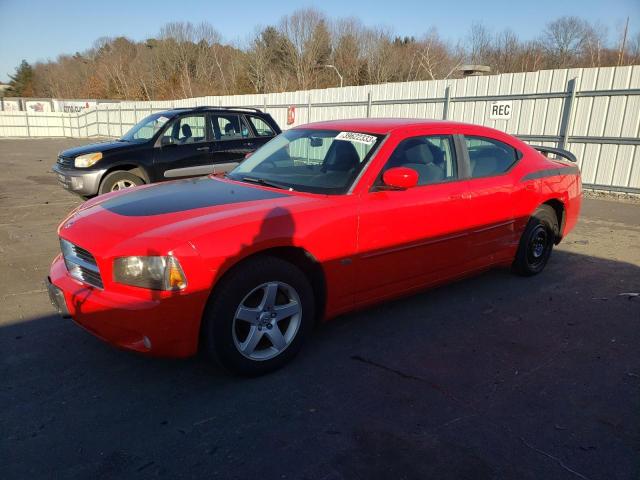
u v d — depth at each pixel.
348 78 52.06
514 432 2.64
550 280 5.09
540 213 5.00
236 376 3.11
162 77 62.31
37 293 4.56
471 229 4.22
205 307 2.88
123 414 2.76
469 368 3.31
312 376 3.19
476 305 4.39
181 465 2.37
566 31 40.06
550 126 11.48
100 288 2.91
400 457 2.44
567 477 2.31
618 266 5.60
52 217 7.92
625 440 2.59
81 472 2.31
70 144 29.05
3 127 37.53
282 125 19.33
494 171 4.52
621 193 10.64
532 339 3.75
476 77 12.59
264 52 54.34
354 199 3.44
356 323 3.99
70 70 76.81
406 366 3.33
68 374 3.17
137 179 8.01
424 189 3.84
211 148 8.52
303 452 2.46
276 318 3.15
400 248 3.70
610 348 3.63
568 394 3.02
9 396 2.91
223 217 2.97
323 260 3.27
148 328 2.71
